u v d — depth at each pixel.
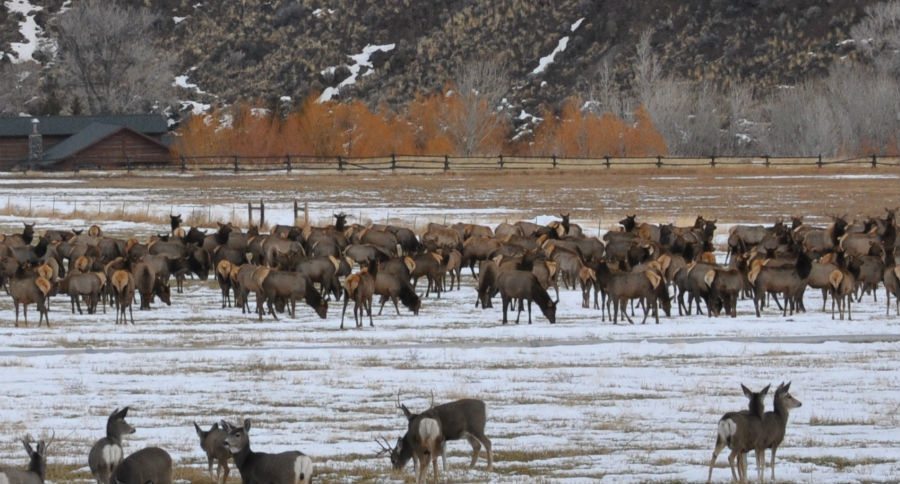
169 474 60.34
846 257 156.12
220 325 134.00
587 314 142.88
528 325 133.38
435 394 92.62
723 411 86.00
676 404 88.69
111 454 61.25
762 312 145.38
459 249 178.00
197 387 96.25
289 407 88.44
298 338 123.44
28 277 135.88
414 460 66.19
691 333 126.81
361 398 91.62
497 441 77.19
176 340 122.44
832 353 113.75
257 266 144.62
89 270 150.12
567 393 93.56
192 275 179.00
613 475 67.88
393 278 140.00
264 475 59.56
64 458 71.94
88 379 99.44
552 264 147.12
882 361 108.94
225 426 62.28
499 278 135.50
